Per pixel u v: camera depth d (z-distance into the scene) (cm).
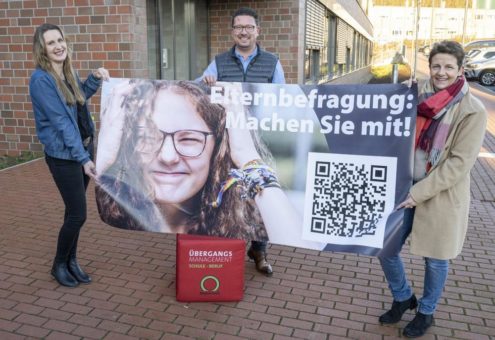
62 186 369
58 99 347
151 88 372
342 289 404
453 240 312
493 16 6750
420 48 5369
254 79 409
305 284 411
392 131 330
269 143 358
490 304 385
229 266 373
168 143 374
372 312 370
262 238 369
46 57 347
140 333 337
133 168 381
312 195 354
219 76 415
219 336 335
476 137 296
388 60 5362
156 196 380
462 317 365
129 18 771
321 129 347
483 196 692
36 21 817
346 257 464
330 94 341
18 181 694
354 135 339
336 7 1848
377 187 338
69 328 340
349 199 346
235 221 372
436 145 307
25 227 521
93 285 400
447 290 405
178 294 374
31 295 381
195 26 1043
